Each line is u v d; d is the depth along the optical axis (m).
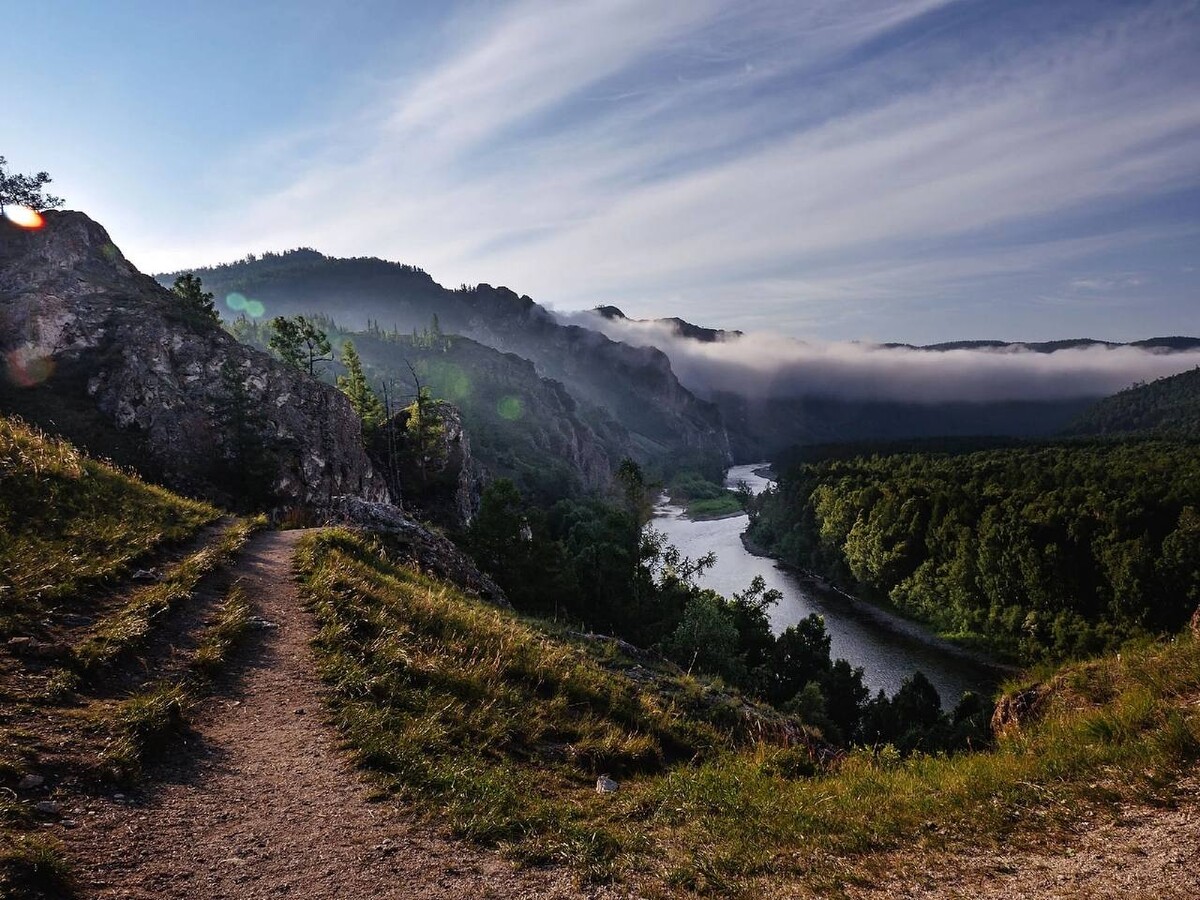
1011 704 11.25
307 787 7.64
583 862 6.54
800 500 132.12
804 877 6.14
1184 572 55.94
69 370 60.69
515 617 20.00
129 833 6.26
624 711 12.79
